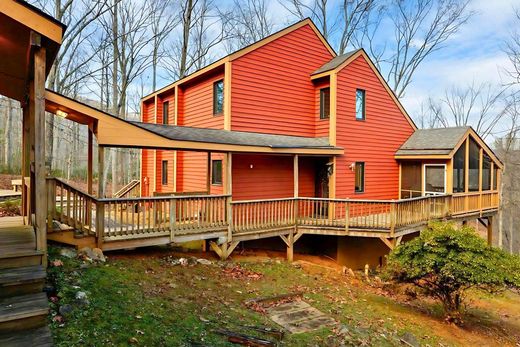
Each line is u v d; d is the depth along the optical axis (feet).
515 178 90.27
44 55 15.35
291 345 15.78
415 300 28.73
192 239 27.53
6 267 14.71
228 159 30.25
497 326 27.45
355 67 42.91
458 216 43.09
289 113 41.24
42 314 12.03
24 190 25.68
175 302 17.52
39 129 15.43
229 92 35.81
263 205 32.48
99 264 20.61
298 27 41.91
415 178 47.70
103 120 23.12
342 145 41.47
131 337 12.69
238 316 17.80
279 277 27.35
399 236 33.32
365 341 17.58
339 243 38.50
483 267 22.63
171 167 48.34
